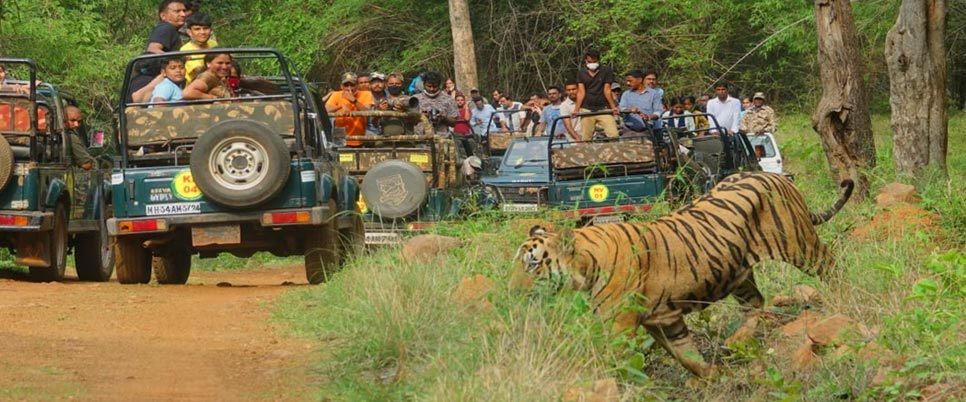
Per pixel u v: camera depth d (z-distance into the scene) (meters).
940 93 19.00
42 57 33.41
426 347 10.42
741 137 24.91
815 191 19.52
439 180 21.06
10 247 18.66
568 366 9.35
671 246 10.41
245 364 10.74
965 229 14.73
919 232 13.25
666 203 17.12
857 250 13.22
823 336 10.55
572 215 20.62
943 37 18.97
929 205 15.48
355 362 10.60
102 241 20.62
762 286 12.51
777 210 11.05
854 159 19.62
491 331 9.92
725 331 11.57
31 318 13.06
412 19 49.47
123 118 17.05
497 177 23.19
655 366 11.12
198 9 19.14
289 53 47.59
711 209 10.76
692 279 10.48
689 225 10.59
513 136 27.38
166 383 9.94
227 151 16.41
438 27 49.12
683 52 44.59
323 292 14.54
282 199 16.73
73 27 34.59
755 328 11.52
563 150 21.75
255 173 16.42
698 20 45.19
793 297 12.04
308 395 9.62
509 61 47.84
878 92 45.72
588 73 24.31
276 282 21.52
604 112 21.89
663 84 46.25
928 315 10.35
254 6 49.34
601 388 8.93
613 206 21.16
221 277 23.02
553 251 9.96
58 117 18.94
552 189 21.56
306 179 16.73
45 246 18.20
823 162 24.67
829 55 19.59
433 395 8.91
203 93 17.31
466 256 12.93
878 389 9.45
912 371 9.53
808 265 11.36
